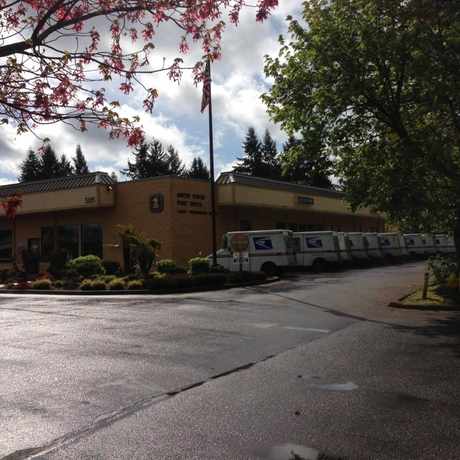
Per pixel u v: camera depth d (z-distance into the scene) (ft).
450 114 49.16
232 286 73.20
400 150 50.19
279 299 56.49
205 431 16.92
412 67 45.42
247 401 20.13
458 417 18.15
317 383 22.62
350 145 56.85
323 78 50.67
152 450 15.43
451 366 25.57
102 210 111.04
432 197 48.83
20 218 125.08
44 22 11.56
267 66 54.34
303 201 124.06
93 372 25.05
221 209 110.01
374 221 175.52
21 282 83.10
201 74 13.87
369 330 36.55
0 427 17.54
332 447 15.55
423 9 40.16
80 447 15.74
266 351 29.68
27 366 26.37
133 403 20.10
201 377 23.98
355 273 95.09
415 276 84.02
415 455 14.97
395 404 19.63
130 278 79.77
